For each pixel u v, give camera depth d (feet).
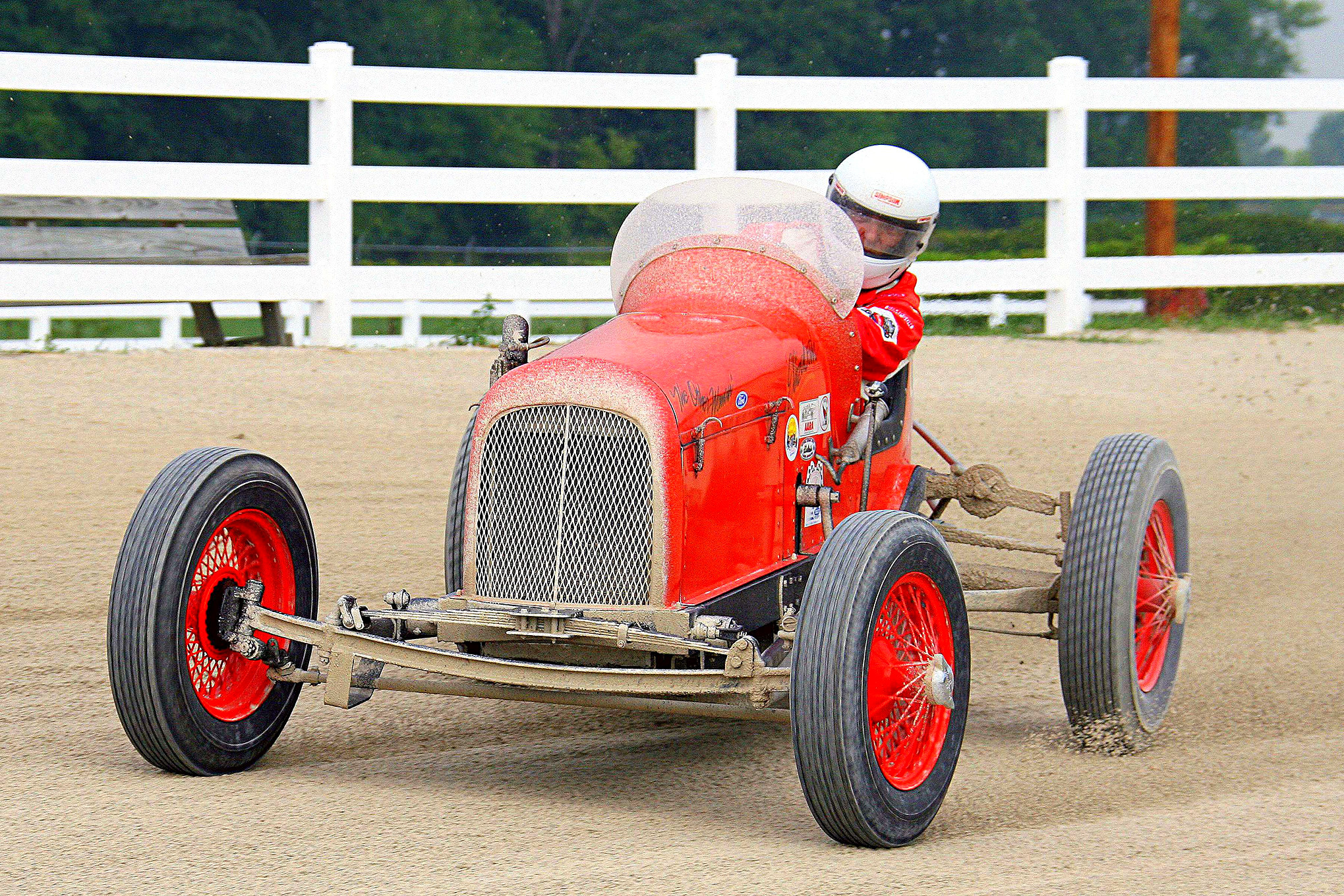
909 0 271.49
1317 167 91.71
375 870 21.90
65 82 67.00
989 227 285.64
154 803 24.62
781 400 27.20
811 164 253.03
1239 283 91.20
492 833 23.63
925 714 24.76
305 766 26.96
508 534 25.11
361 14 234.38
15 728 28.43
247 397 62.80
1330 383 76.84
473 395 65.87
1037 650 37.22
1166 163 106.01
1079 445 60.29
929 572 24.39
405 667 24.50
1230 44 298.35
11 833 23.13
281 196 71.97
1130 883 22.03
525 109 240.12
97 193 67.87
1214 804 25.86
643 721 30.48
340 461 53.47
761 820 24.71
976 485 33.47
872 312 30.73
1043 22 286.66
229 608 26.12
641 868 22.24
